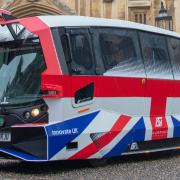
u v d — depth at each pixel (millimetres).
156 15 28234
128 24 12852
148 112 13117
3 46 11977
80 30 11805
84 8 28125
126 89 12555
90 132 11805
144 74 13016
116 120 12312
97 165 12336
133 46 12875
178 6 28156
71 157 11547
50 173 11508
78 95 11617
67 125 11422
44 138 11078
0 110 11484
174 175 11516
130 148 12727
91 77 11836
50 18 11617
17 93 11508
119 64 12453
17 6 27688
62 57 11438
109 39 12328
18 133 11219
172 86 13836
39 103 11266
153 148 13359
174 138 13984
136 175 11406
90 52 11906
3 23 11977
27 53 11664
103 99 12062
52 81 11273
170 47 13969
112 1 28328
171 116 13820
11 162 13281
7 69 11828
